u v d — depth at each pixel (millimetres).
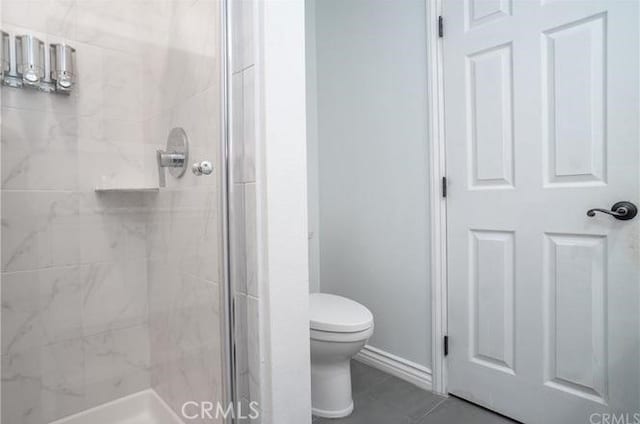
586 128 1229
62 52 1226
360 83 2012
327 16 2205
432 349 1684
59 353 1246
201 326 1062
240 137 938
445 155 1633
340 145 2148
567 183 1281
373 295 1974
